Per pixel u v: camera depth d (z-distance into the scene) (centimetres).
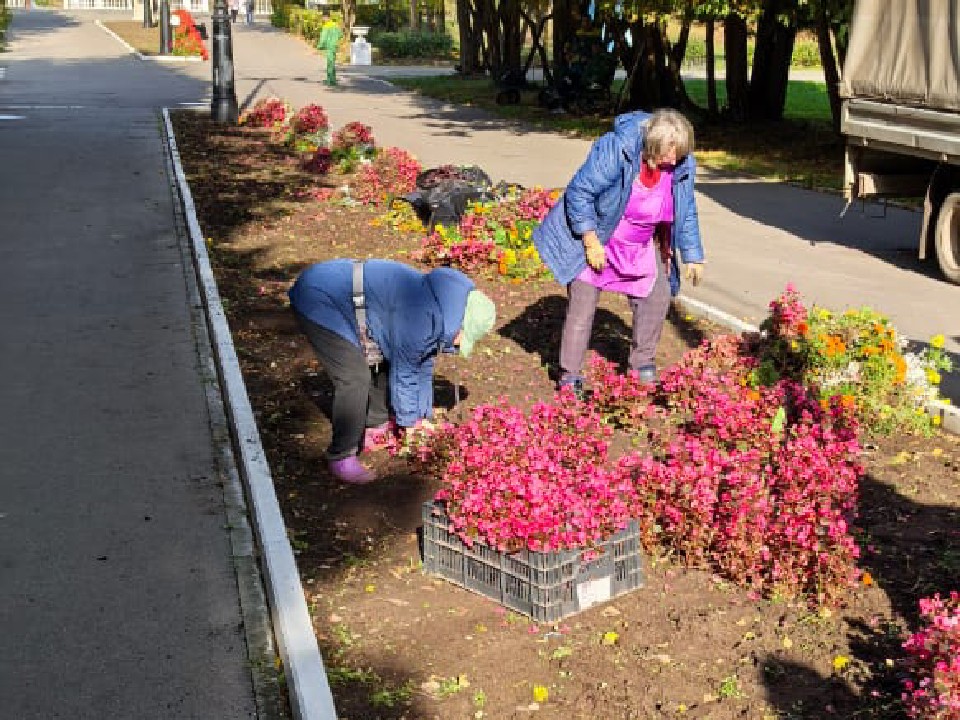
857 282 1178
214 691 455
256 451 661
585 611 501
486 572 510
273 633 497
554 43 3170
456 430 641
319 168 1858
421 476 645
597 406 729
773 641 473
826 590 499
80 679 462
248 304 1040
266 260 1227
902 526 581
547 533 486
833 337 759
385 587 525
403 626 490
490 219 1254
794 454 546
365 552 559
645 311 773
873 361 739
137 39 5550
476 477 517
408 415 641
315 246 1300
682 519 541
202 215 1473
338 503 614
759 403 684
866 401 720
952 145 1144
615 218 723
